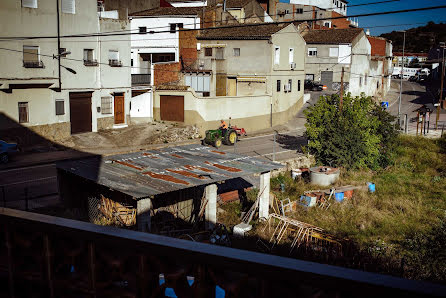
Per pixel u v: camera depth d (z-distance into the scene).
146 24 42.19
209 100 34.75
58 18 28.08
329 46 51.75
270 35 38.22
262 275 1.74
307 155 28.28
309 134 27.73
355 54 52.03
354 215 20.06
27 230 2.65
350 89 51.50
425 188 24.25
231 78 41.16
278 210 19.91
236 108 37.03
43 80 27.06
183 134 33.28
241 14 50.94
